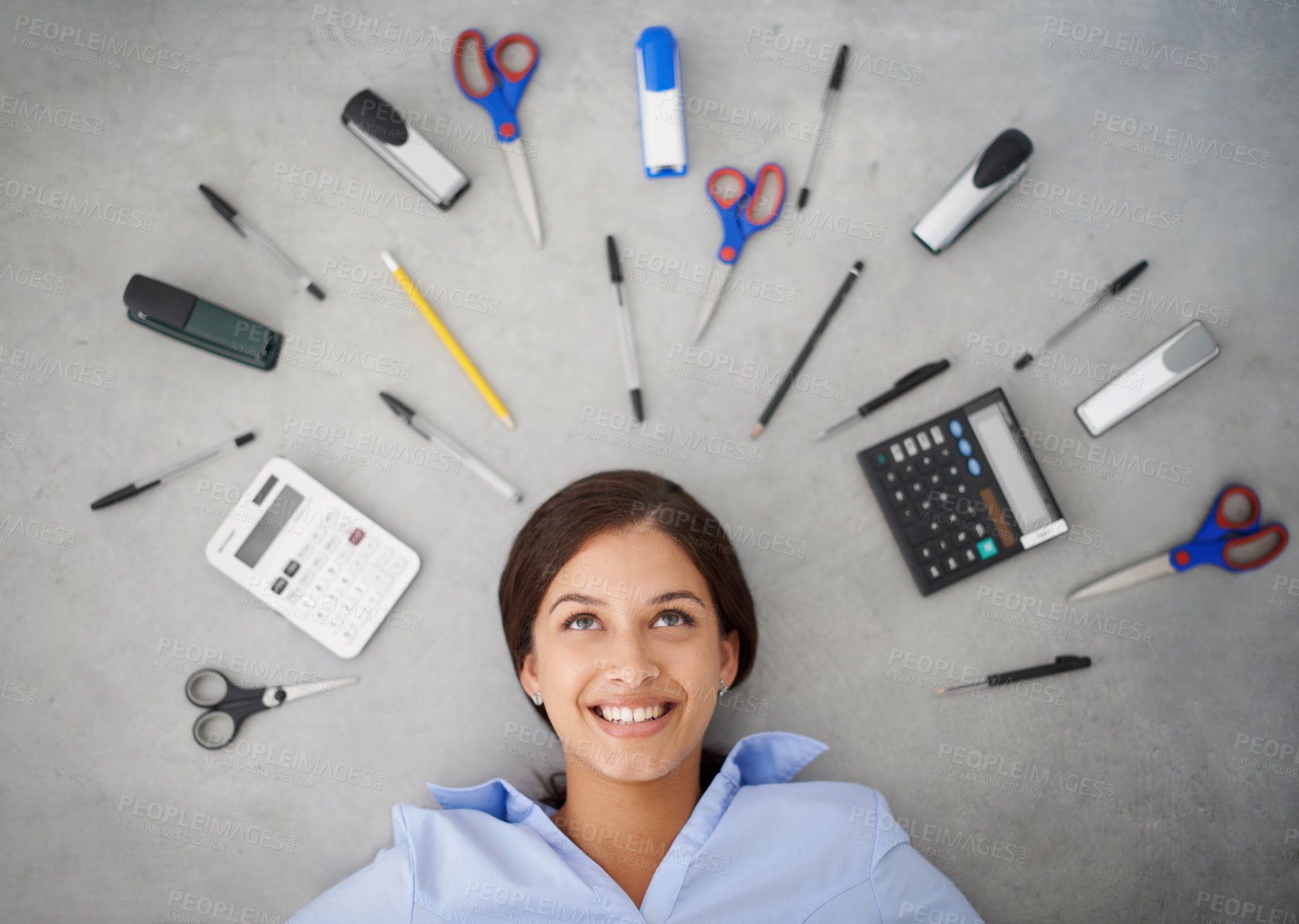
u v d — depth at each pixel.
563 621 1.14
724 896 1.13
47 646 1.36
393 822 1.25
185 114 1.41
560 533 1.17
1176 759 1.38
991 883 1.36
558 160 1.41
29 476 1.38
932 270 1.41
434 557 1.37
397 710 1.36
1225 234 1.43
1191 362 1.32
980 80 1.43
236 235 1.39
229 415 1.38
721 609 1.21
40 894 1.35
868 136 1.42
